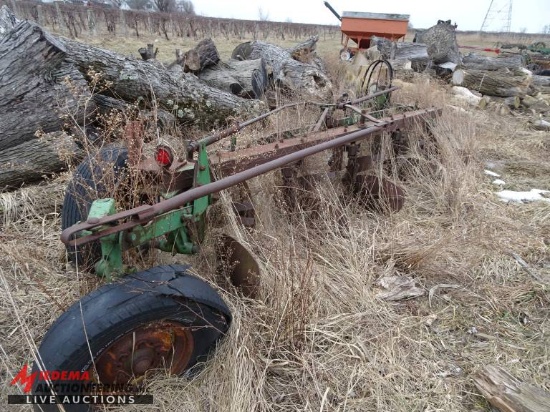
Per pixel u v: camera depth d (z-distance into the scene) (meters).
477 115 7.62
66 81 3.15
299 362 2.21
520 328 2.62
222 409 1.90
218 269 2.68
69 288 2.55
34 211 3.33
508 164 5.57
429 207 4.11
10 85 3.66
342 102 3.96
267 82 7.61
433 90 7.19
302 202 3.49
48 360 1.63
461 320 2.66
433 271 3.11
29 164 3.62
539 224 3.90
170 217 2.12
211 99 5.25
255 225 3.15
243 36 29.52
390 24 12.25
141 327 1.78
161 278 1.87
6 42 3.70
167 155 2.34
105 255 1.83
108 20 23.66
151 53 7.35
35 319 2.35
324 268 2.96
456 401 2.09
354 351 2.34
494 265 3.22
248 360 2.06
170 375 2.00
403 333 2.50
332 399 2.06
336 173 3.87
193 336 2.00
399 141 4.61
